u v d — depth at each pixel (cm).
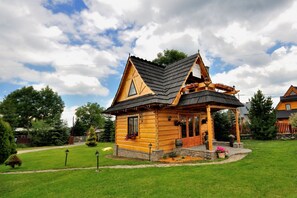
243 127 2095
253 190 519
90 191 584
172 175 693
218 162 877
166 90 1233
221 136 1805
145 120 1178
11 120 3512
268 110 1833
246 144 1482
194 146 1248
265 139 1800
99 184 644
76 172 842
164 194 522
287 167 716
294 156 896
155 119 1100
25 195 594
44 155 1554
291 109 3181
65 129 3444
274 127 1778
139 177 696
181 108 1160
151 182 629
